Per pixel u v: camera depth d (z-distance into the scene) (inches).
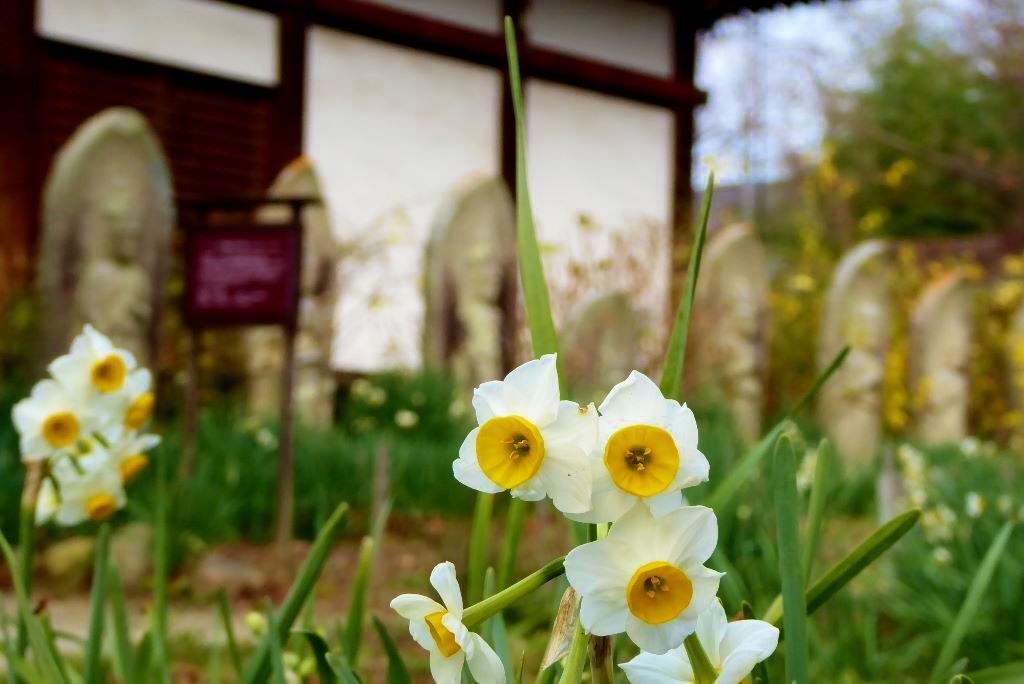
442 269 348.5
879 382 404.2
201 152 405.7
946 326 447.2
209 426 257.0
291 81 422.9
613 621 31.8
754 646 33.7
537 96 490.6
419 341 372.8
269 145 420.2
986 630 132.2
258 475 231.1
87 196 259.3
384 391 313.1
